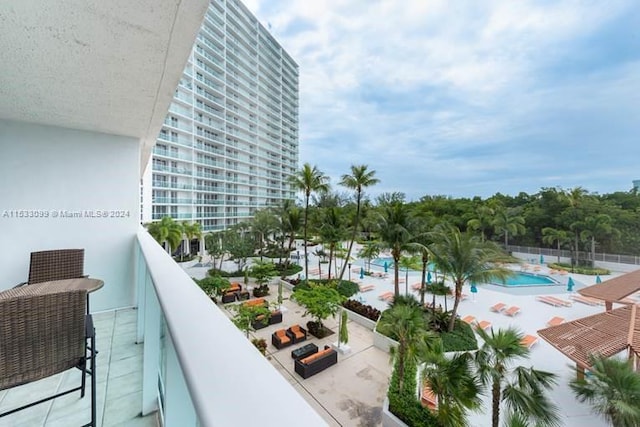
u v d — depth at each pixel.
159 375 1.56
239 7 34.97
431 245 9.64
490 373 4.21
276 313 10.08
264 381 0.42
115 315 3.14
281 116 43.41
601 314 7.00
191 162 26.45
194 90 26.98
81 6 1.38
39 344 1.12
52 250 2.78
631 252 18.52
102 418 1.55
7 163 2.87
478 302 12.16
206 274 17.67
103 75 2.08
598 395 4.35
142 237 2.95
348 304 11.23
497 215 23.45
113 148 3.41
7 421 1.51
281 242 22.70
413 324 5.60
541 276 17.11
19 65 1.88
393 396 5.37
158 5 1.43
